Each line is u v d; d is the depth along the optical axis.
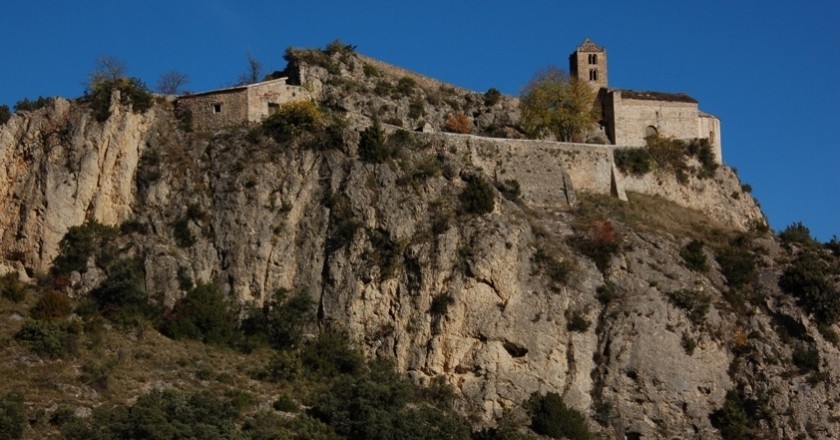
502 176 132.00
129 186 124.75
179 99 129.62
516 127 147.00
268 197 122.56
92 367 110.00
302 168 123.88
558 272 120.88
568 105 146.00
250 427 105.75
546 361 117.81
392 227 120.25
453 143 131.12
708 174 142.88
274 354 117.06
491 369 116.44
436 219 120.88
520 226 122.25
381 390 110.56
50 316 116.00
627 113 146.62
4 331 113.19
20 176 125.06
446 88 150.00
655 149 141.25
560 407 115.50
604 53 152.12
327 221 121.38
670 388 119.31
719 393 120.81
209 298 118.88
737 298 126.19
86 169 123.94
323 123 126.81
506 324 117.62
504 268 118.81
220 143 126.00
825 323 125.50
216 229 121.94
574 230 126.94
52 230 122.19
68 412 103.69
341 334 117.69
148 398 106.06
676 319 121.88
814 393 121.94
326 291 119.06
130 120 126.31
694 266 127.56
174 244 121.88
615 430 117.56
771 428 120.06
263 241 120.81
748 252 131.38
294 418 108.31
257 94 129.75
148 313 118.62
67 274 120.62
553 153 135.75
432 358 116.19
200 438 101.94
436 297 117.56
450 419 111.12
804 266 128.38
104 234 122.50
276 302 119.06
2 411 101.44
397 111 141.62
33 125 126.38
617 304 121.19
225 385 111.75
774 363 122.69
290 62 142.25
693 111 148.38
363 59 145.75
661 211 136.88
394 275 118.50
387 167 123.31
